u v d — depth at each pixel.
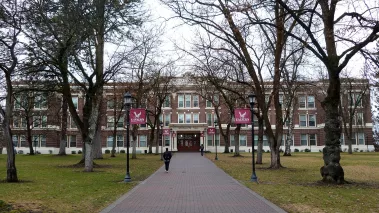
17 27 18.05
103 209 10.91
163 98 53.31
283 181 19.06
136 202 12.27
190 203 12.11
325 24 16.92
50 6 20.98
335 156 17.27
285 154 51.84
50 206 11.15
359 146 70.88
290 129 52.50
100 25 23.75
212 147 72.88
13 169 18.00
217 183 18.31
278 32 25.44
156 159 43.66
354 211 10.49
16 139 70.06
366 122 70.88
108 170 26.28
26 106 49.22
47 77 24.55
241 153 63.81
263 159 42.75
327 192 14.41
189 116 73.00
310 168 27.98
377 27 14.60
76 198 12.88
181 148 73.12
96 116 25.69
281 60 34.31
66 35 22.02
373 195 13.55
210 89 54.31
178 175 23.05
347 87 56.56
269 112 72.69
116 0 22.92
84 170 25.05
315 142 72.75
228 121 62.50
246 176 22.06
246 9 15.55
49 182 18.00
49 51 23.36
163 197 13.46
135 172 25.06
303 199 12.70
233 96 43.94
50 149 69.81
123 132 71.69
